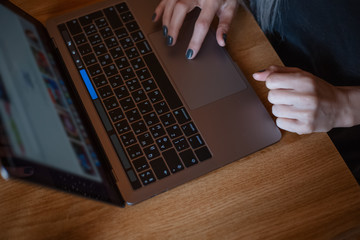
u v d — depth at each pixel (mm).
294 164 566
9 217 532
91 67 625
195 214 532
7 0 590
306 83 565
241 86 607
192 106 588
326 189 550
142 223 526
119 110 587
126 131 568
